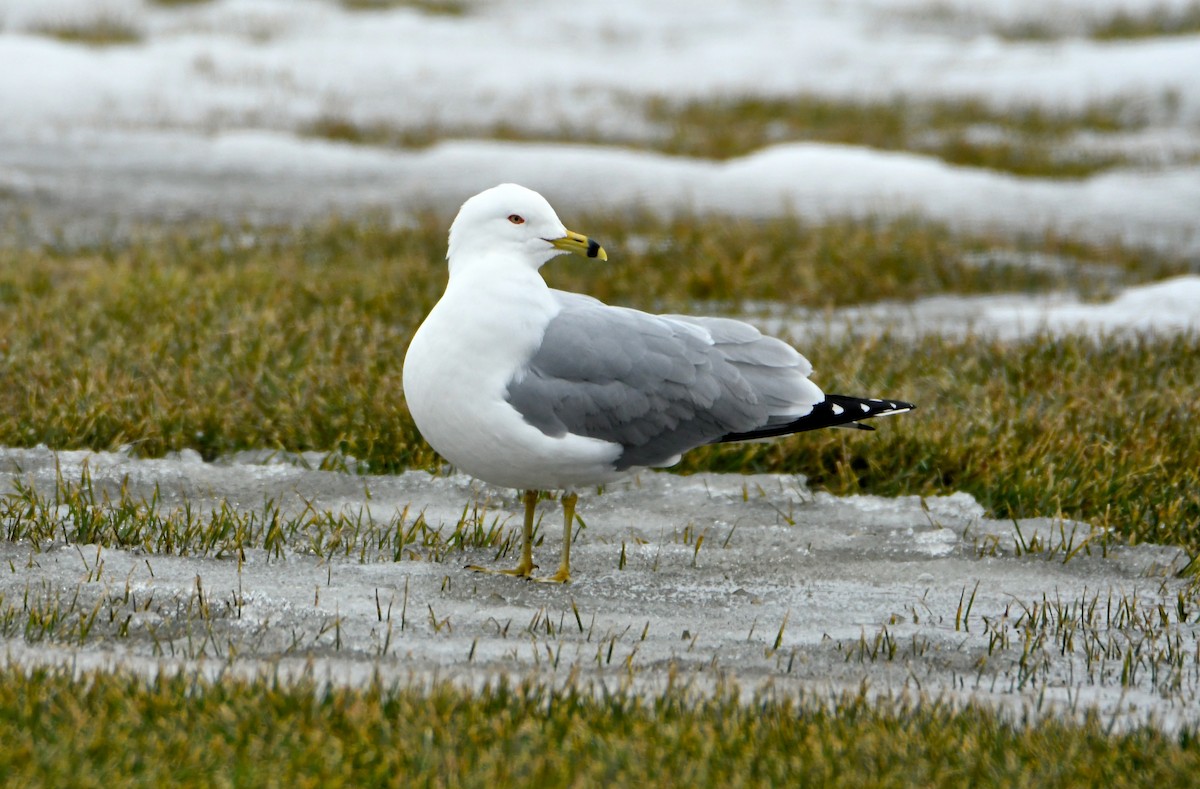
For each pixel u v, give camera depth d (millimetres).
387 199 24359
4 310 15117
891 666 8336
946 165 27938
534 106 33094
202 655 7738
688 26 43188
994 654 8562
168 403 12180
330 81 34531
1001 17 44656
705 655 8367
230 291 16109
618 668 8055
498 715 7012
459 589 9305
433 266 18781
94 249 19625
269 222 22234
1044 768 6781
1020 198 25469
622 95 34469
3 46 32812
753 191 25047
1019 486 11352
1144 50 37812
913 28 43281
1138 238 23109
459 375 8867
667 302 17516
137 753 6492
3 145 26750
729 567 10055
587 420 9047
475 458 9133
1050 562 10305
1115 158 28922
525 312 8984
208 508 10695
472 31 41406
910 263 19828
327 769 6426
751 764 6699
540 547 10297
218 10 41969
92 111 29844
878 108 33312
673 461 9508
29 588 8750
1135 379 13836
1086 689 8094
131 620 8367
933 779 6656
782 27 43062
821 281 18703
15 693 6918
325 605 8812
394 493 11250
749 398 9477
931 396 13289
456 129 30312
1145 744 7105
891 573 10055
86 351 13523
